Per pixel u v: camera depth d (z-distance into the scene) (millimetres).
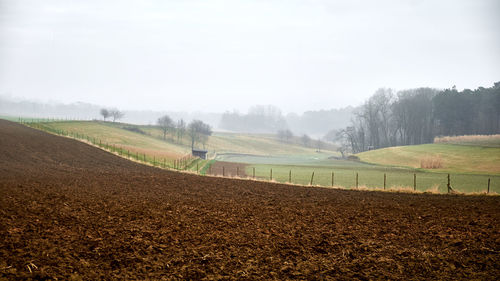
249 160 111375
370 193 29500
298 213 19703
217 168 69375
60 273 9781
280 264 11375
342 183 44344
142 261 11086
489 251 12812
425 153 91625
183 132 163625
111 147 66688
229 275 10328
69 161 45125
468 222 17438
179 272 10391
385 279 10328
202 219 17203
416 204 23234
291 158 135375
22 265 10078
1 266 9891
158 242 13062
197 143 152875
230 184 34156
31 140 59156
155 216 17344
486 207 21891
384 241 14172
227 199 24406
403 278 10406
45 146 55219
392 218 18531
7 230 13219
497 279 10336
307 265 11367
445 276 10562
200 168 64938
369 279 10328
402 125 157125
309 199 25484
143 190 26875
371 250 13000
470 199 25672
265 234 14797
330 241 14070
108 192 24656
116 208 18844
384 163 89812
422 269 11148
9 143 53438
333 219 18203
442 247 13398
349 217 18766
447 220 17969
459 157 79750
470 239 14328
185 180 35625
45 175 32156
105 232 13969
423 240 14320
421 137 156875
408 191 30453
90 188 26047
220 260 11500
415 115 150500
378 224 17125
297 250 12852
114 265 10633
